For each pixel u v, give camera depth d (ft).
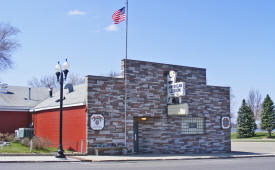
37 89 123.24
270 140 176.24
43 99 117.50
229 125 101.19
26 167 52.65
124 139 82.23
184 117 92.68
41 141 81.87
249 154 93.04
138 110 84.74
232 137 212.43
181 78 92.63
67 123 87.04
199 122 95.66
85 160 67.15
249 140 176.04
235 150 110.63
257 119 291.17
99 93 79.77
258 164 66.23
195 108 94.27
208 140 96.27
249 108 205.87
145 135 89.56
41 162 62.59
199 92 95.66
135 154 84.02
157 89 88.33
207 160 75.20
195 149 93.61
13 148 77.00
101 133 79.25
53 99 102.78
